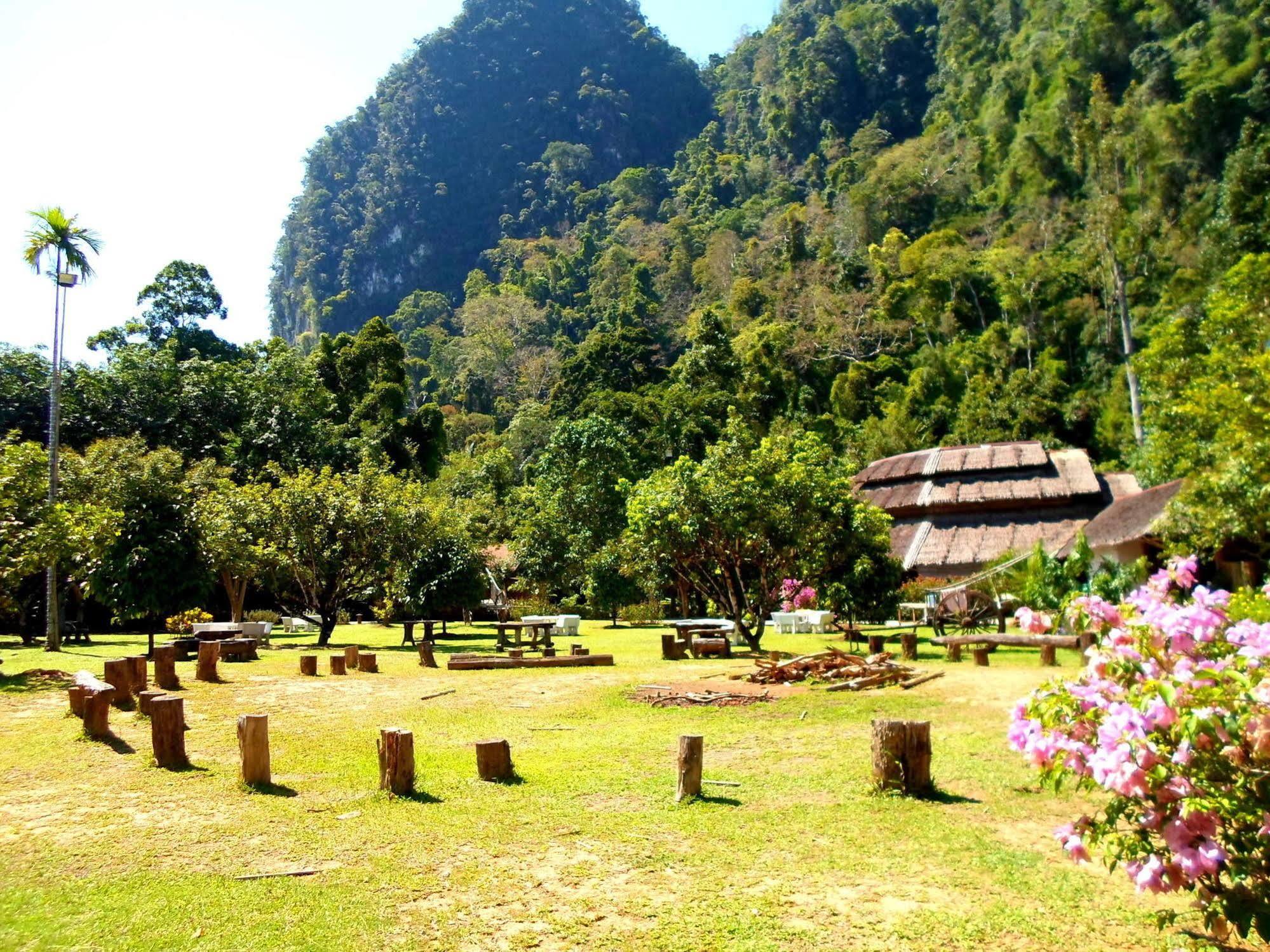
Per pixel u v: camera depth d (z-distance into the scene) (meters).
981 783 6.91
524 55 155.75
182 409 36.91
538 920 4.54
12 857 5.48
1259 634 3.63
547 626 17.98
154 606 15.65
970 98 83.00
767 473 17.12
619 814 6.29
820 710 10.20
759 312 75.56
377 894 4.88
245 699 11.27
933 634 20.12
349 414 44.69
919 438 53.41
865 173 84.62
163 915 4.61
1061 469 31.39
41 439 33.62
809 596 17.62
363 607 33.38
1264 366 17.84
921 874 5.09
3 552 14.25
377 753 8.02
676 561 17.83
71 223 19.91
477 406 84.56
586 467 36.56
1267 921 3.43
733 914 4.57
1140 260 55.56
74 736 8.69
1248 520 16.98
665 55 161.88
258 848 5.62
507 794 6.83
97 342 42.75
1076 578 20.00
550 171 139.38
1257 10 61.62
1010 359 57.16
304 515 21.84
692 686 12.02
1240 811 3.40
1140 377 27.62
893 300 66.19
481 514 38.50
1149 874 3.55
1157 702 3.39
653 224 108.56
